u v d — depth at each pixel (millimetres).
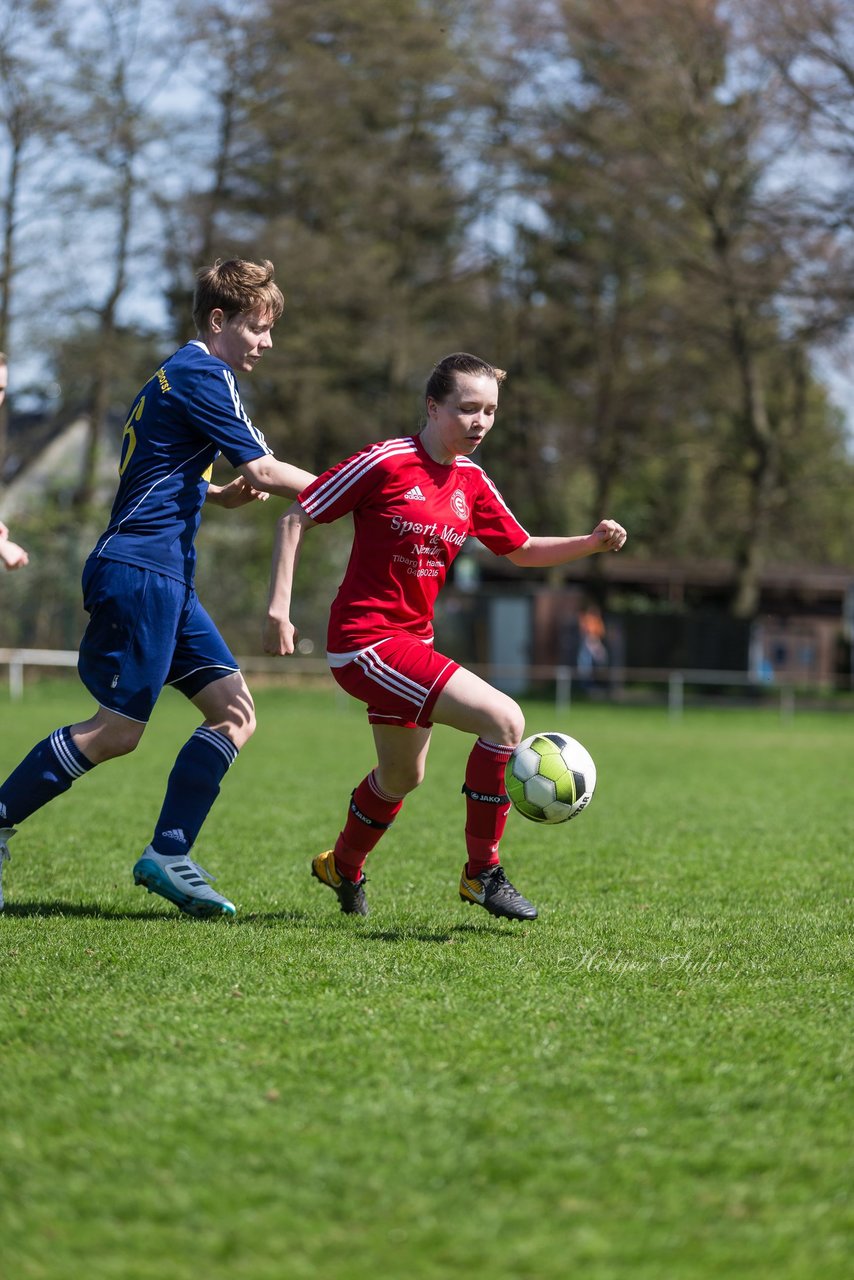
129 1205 6309
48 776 12742
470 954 11555
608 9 75312
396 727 12453
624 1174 6719
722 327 82938
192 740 13422
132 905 14086
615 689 82812
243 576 75438
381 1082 7996
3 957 11109
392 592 12242
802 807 26328
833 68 67312
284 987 10172
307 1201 6359
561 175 88250
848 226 69688
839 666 94312
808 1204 6422
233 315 13086
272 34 77812
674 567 97125
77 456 106375
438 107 88562
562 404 106312
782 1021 9516
